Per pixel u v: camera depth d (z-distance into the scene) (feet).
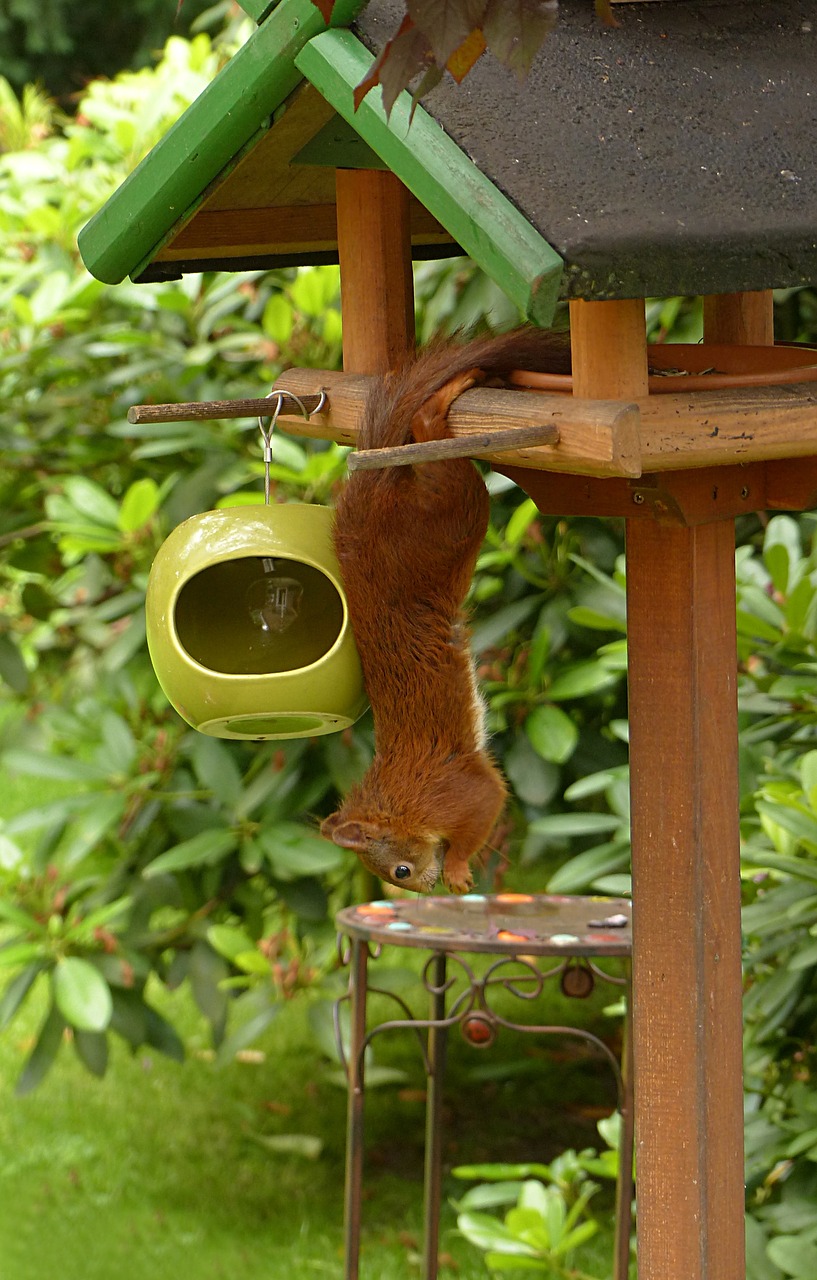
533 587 12.30
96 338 13.44
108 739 12.37
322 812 12.60
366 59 5.49
